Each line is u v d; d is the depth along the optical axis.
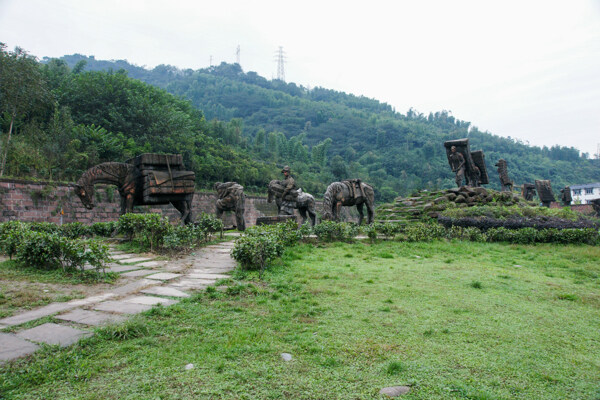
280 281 6.34
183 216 12.94
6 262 7.30
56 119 24.39
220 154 38.62
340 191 14.34
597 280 6.93
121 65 158.75
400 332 4.10
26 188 16.92
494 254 10.01
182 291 5.63
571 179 83.00
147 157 12.14
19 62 20.52
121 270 7.17
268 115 112.94
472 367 3.30
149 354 3.41
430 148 82.69
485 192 18.16
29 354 3.30
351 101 156.50
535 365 3.38
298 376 3.05
